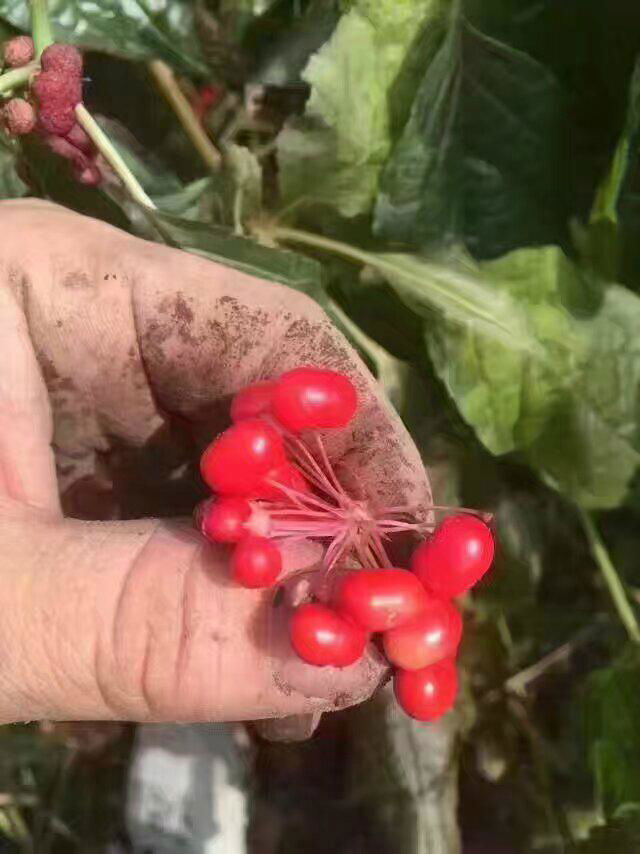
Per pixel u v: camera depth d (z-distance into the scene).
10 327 0.10
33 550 0.09
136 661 0.09
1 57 0.12
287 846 0.20
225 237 0.13
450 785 0.17
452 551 0.08
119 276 0.10
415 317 0.15
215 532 0.09
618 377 0.14
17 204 0.11
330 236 0.15
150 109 0.15
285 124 0.14
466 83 0.14
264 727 0.12
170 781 0.16
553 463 0.15
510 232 0.14
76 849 0.19
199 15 0.14
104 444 0.12
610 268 0.14
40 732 0.19
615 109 0.15
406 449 0.10
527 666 0.17
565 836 0.17
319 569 0.09
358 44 0.13
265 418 0.09
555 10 0.14
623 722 0.15
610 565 0.16
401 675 0.09
